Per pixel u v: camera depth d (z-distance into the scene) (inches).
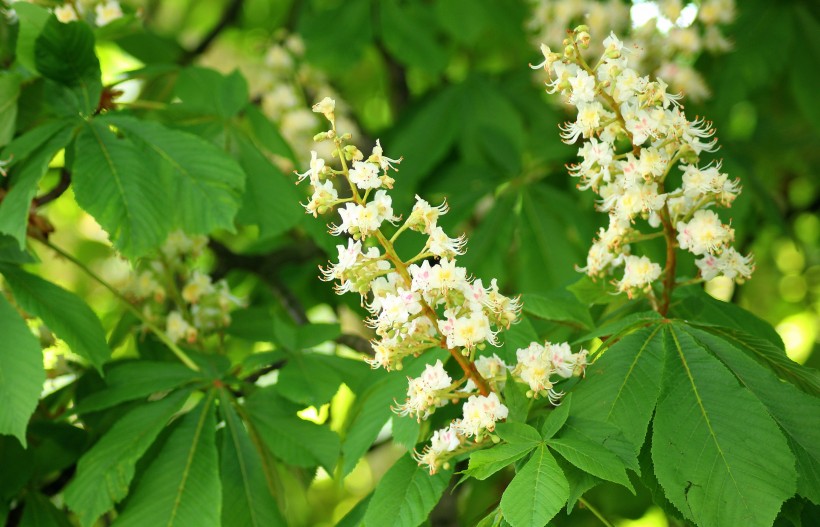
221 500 56.9
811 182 95.6
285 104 78.3
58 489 62.7
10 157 59.3
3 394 56.1
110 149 59.5
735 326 56.2
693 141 52.8
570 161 73.7
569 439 50.1
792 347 104.7
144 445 57.4
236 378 60.7
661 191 53.6
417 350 51.6
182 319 65.6
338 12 79.1
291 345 61.8
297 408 60.3
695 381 50.7
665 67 70.2
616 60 52.2
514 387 51.6
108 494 56.8
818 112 74.1
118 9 65.4
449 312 51.1
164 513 56.5
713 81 74.5
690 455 49.6
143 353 65.8
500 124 74.7
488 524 51.8
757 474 49.1
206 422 58.6
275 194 65.1
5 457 60.4
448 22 75.7
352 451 54.0
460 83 76.4
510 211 71.0
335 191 51.0
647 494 66.2
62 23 59.9
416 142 74.8
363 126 98.7
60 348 66.5
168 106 64.9
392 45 76.9
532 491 49.1
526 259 70.1
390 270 51.4
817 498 49.3
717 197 53.6
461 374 59.5
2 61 65.7
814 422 50.2
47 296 58.6
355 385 60.7
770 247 98.6
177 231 65.7
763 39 74.6
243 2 96.8
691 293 56.7
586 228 70.4
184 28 110.7
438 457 51.5
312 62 77.9
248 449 59.0
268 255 80.1
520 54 90.1
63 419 62.4
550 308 55.2
